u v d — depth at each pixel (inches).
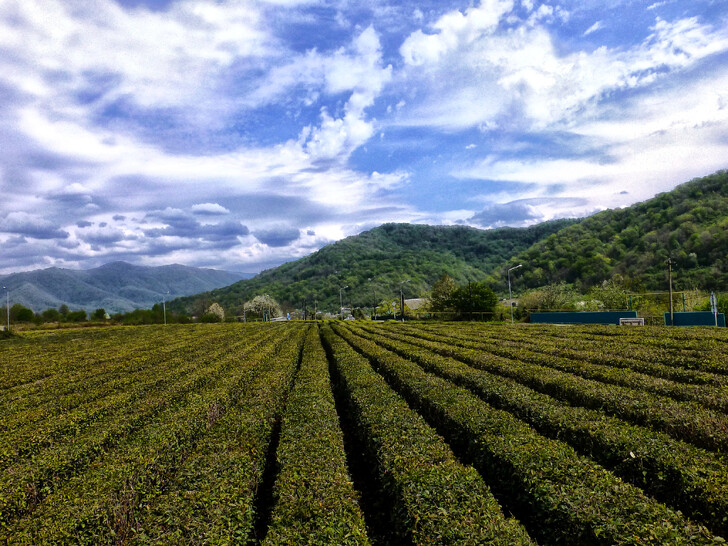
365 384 549.3
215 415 454.6
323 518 225.0
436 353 848.3
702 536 197.8
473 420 373.4
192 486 260.7
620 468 302.7
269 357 866.1
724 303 1836.9
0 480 281.9
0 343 1678.2
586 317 2053.4
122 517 244.1
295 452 316.8
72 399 529.0
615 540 201.3
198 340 1437.0
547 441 317.7
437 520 219.9
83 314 3575.3
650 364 625.0
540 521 249.1
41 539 208.4
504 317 2775.6
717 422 335.6
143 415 434.3
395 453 307.0
